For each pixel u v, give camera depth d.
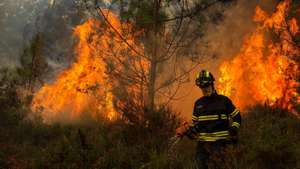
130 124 7.90
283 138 6.25
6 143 9.61
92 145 7.14
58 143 8.19
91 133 9.40
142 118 7.84
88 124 11.92
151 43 8.95
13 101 11.63
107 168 6.54
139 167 6.45
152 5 8.83
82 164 6.67
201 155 5.29
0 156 8.12
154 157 6.46
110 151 7.00
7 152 8.66
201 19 9.17
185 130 5.54
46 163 6.92
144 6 8.80
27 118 12.36
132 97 8.40
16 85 12.18
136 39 9.12
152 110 8.19
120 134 8.03
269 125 7.58
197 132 5.44
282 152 5.67
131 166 6.52
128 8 9.02
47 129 11.15
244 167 5.25
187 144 7.00
